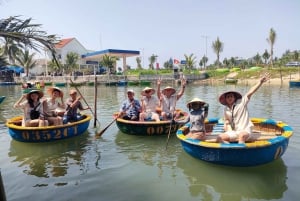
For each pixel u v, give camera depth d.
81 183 4.98
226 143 5.29
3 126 10.11
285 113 11.52
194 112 6.19
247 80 37.12
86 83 36.69
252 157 5.11
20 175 5.38
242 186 4.76
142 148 7.01
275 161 5.78
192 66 48.59
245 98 5.93
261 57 62.09
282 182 4.84
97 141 7.66
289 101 15.63
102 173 5.43
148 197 4.45
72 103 8.41
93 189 4.74
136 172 5.46
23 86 26.19
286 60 55.03
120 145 7.28
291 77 35.16
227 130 5.98
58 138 7.51
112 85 35.75
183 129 6.65
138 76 38.78
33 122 7.37
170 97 8.66
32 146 7.22
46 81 40.31
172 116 8.00
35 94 7.46
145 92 8.72
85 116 9.14
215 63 67.25
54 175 5.36
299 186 4.68
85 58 45.47
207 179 5.07
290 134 5.61
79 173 5.44
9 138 8.15
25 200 4.39
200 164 5.79
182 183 4.94
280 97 17.91
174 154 6.53
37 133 7.12
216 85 33.59
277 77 36.94
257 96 18.78
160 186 4.84
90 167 5.76
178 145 7.23
